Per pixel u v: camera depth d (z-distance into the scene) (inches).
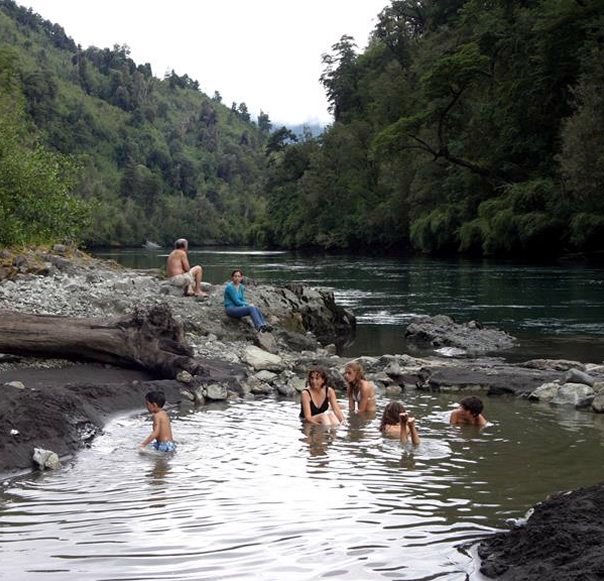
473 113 2306.8
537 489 255.9
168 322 469.4
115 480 268.5
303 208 3762.3
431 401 426.3
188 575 181.6
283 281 1386.6
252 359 525.7
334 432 349.1
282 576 181.3
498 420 374.3
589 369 493.4
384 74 3265.3
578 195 1637.6
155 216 6820.9
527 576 171.5
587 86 1615.4
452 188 2412.6
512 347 627.8
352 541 205.2
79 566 187.3
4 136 999.6
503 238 1964.8
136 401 401.4
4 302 581.6
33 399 335.9
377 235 3161.9
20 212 967.0
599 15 1839.3
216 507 235.3
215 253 3503.9
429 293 1124.5
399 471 279.4
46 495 249.8
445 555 195.0
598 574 160.1
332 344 657.0
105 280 717.9
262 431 350.9
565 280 1296.8
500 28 2178.9
